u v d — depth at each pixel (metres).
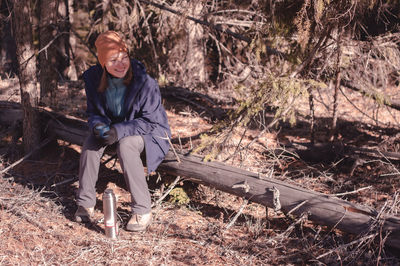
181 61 8.53
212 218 3.78
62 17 6.30
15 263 3.01
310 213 3.30
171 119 6.46
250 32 4.71
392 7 4.23
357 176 4.55
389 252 3.10
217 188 3.74
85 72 3.76
